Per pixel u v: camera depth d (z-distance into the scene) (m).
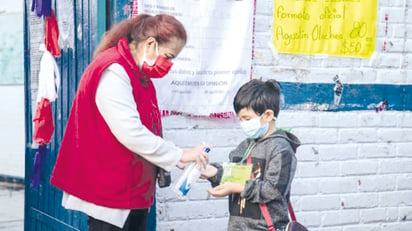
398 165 4.63
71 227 3.85
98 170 2.87
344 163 4.46
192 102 3.93
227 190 3.02
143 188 2.97
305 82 4.29
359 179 4.52
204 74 3.94
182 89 3.89
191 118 3.98
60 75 4.06
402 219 4.69
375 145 4.55
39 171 4.29
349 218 4.52
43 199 4.27
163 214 3.97
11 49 4.89
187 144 3.98
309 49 4.28
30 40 4.35
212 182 3.23
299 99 4.29
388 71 4.53
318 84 4.33
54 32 4.06
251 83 3.13
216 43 3.96
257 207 3.04
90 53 3.66
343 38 4.36
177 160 2.91
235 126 4.10
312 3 4.26
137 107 2.91
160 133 3.11
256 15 4.11
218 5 3.94
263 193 2.96
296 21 4.22
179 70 3.86
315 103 4.33
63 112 3.98
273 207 3.03
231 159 3.26
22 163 4.82
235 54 4.01
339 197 4.48
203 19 3.90
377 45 4.47
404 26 4.54
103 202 2.87
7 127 4.89
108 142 2.86
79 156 2.89
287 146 3.04
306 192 4.38
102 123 2.86
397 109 4.59
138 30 2.92
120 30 3.00
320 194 4.42
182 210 4.02
